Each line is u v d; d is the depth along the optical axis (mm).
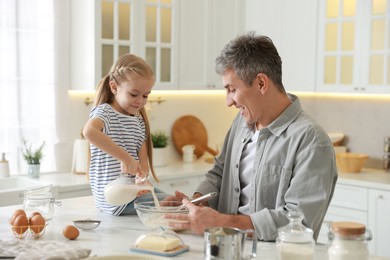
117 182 2588
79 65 4621
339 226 1863
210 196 2473
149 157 3057
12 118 4434
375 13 4645
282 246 1884
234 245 1766
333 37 4895
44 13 4531
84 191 4207
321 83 4961
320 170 2330
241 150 2695
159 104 5328
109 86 2936
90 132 2691
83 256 2002
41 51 4539
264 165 2498
